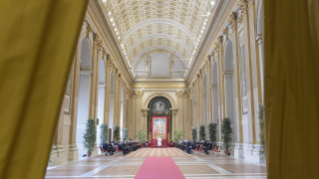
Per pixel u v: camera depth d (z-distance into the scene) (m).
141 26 25.28
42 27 1.52
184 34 26.30
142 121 32.75
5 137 1.39
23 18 1.51
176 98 33.09
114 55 20.84
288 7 2.10
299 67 2.04
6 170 1.37
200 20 21.44
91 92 14.23
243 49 11.60
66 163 10.05
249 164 8.94
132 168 8.18
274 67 2.03
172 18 24.56
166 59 33.44
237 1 11.96
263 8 2.12
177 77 33.25
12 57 1.46
